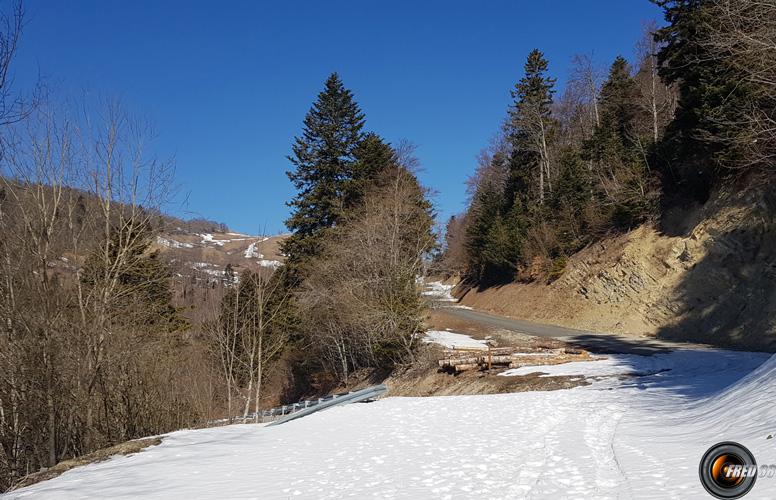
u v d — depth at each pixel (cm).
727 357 2048
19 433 1523
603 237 4347
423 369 2973
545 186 5994
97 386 1778
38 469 1571
